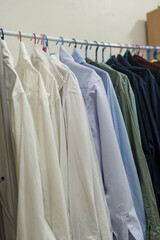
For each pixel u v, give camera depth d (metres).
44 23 1.30
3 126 0.66
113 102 0.80
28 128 0.59
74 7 1.41
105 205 0.71
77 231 0.66
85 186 0.66
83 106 0.70
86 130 0.68
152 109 0.91
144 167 0.81
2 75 0.62
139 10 1.70
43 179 0.62
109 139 0.73
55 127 0.67
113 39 1.57
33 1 1.26
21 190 0.58
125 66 0.99
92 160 0.69
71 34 1.39
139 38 1.70
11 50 1.20
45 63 0.72
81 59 0.88
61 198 0.61
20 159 0.58
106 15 1.54
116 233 0.73
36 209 0.57
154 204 0.80
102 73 0.81
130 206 0.73
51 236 0.58
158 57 1.54
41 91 0.64
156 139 0.87
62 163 0.66
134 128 0.82
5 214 0.70
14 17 1.20
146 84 0.92
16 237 0.59
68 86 0.71
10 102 0.64
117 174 0.72
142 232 0.76
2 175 0.69
